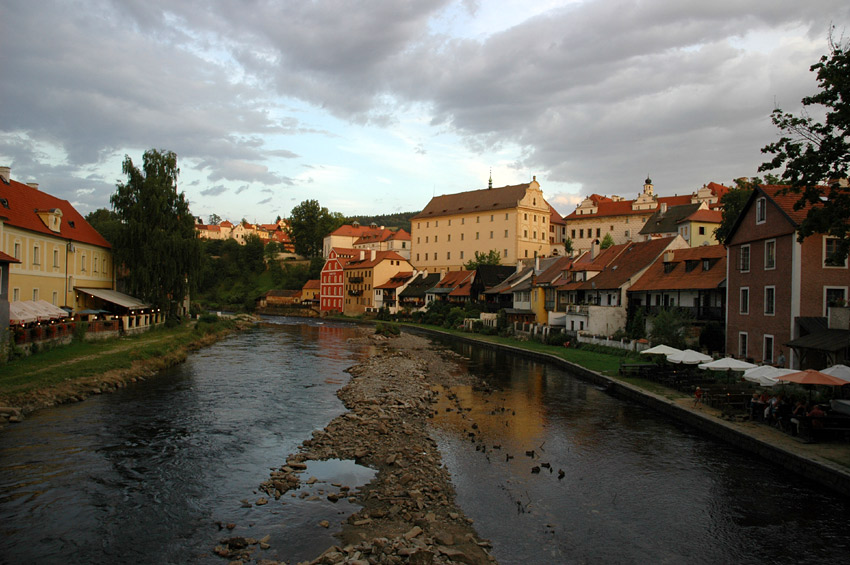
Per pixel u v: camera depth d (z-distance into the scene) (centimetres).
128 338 4550
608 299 5353
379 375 3600
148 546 1233
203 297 14538
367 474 1731
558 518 1438
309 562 1159
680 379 3020
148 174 5597
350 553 1189
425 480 1678
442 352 5456
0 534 1267
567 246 11738
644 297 4972
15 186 4428
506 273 8638
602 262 5891
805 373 1991
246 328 8306
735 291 3600
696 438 2205
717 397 2486
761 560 1239
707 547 1294
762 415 2233
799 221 2892
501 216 11581
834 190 1955
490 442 2138
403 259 11994
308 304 13750
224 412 2530
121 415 2386
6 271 2980
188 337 5191
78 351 3525
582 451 2027
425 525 1359
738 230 3581
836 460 1695
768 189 3206
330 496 1525
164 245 5394
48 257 4391
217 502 1488
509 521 1412
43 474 1647
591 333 5088
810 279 2906
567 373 4003
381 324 7631
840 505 1527
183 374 3584
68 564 1145
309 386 3284
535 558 1223
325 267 13488
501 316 7025
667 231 8475
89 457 1814
